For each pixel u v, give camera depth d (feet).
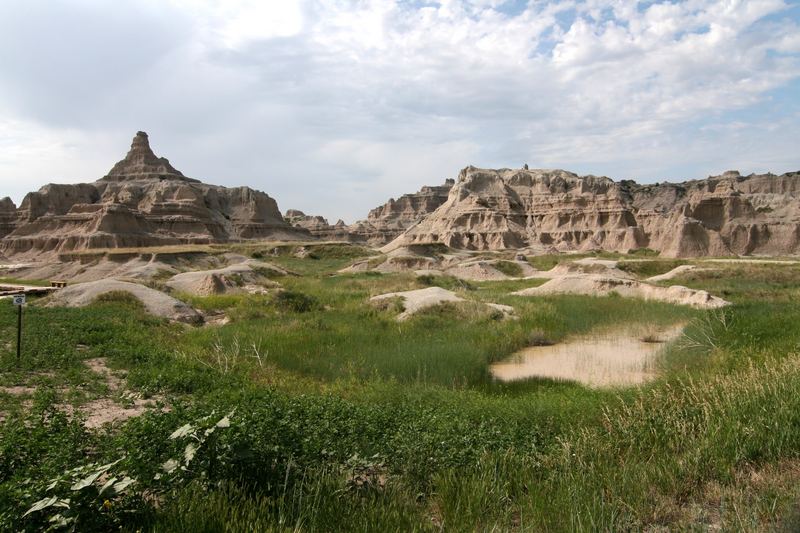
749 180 464.24
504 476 22.80
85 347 55.26
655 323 82.38
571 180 450.71
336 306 102.94
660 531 17.79
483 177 453.99
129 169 496.23
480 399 38.47
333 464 22.22
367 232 635.25
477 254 304.71
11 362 44.70
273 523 17.04
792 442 23.31
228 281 137.28
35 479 17.65
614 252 317.83
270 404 28.45
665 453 24.03
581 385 46.65
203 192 495.41
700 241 293.64
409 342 64.28
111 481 17.21
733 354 49.14
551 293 126.41
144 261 195.00
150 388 39.70
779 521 16.88
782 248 304.91
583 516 18.45
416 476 23.16
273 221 507.71
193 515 17.06
